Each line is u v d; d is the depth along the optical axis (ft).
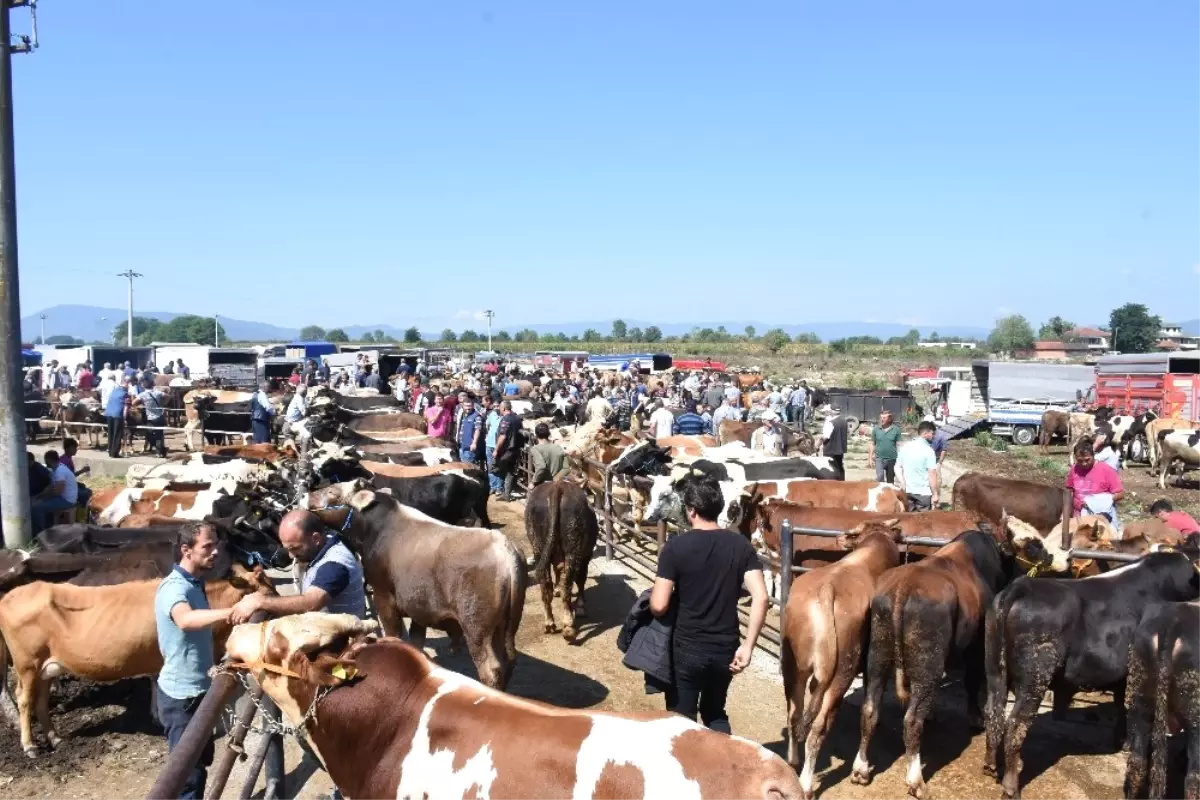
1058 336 388.16
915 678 19.58
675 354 318.45
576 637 29.58
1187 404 96.89
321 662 11.59
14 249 33.94
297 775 20.13
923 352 336.49
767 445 59.88
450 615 21.99
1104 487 35.19
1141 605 20.01
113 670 20.80
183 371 112.47
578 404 89.51
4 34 33.86
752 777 10.23
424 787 11.06
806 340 393.91
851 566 21.44
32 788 19.39
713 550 15.71
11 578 21.66
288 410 67.92
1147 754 18.29
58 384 100.48
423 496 34.55
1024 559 23.50
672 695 16.51
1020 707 19.52
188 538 15.67
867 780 20.13
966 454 95.76
